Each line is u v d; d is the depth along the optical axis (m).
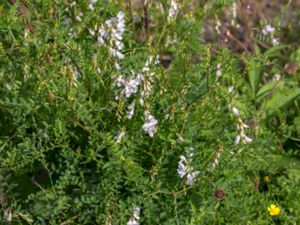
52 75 0.78
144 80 0.77
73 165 0.77
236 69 0.90
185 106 0.81
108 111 0.81
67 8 0.87
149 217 0.78
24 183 0.84
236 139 0.78
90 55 0.84
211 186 0.80
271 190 0.88
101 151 0.82
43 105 0.79
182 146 0.79
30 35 0.81
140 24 0.95
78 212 0.79
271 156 0.88
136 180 0.77
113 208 0.77
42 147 0.78
